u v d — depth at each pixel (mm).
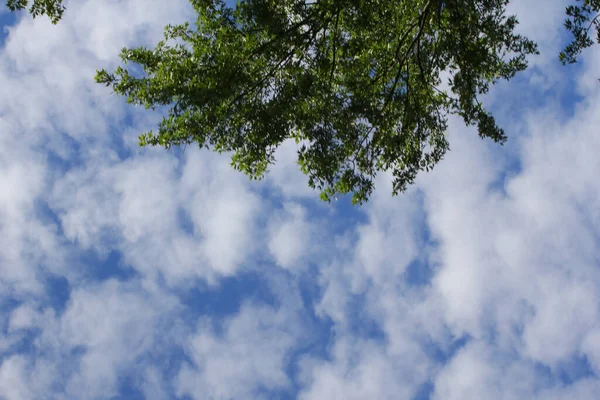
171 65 13219
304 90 12961
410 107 14180
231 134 13844
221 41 13531
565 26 10445
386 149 14086
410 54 14273
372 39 14078
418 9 13938
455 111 14062
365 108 13375
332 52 14195
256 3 12578
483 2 12312
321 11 13258
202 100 12477
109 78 13125
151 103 13141
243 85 13648
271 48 13352
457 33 12883
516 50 12984
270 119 13234
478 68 13008
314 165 13898
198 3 13336
